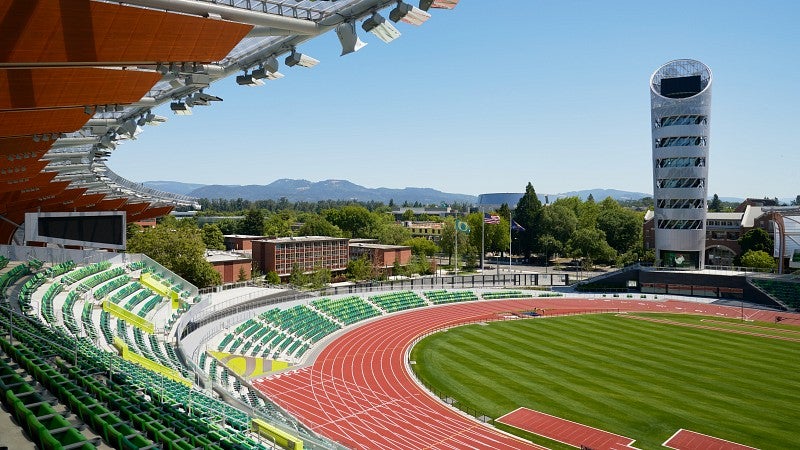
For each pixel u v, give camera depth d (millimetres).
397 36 17797
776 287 79375
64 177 51781
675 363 47969
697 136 87562
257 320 55156
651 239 127125
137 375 24594
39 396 15711
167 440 15625
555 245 124750
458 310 73688
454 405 37531
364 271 98500
